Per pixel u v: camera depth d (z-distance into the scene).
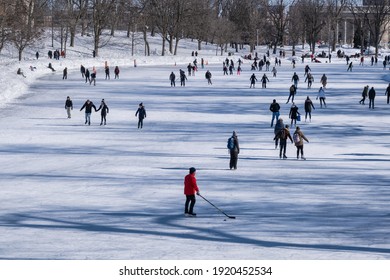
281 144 65.75
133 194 49.31
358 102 117.50
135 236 36.81
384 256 31.89
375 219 40.56
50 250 33.75
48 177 56.94
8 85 128.62
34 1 198.88
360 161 63.97
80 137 81.75
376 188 50.75
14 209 44.28
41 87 141.12
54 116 100.69
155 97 123.75
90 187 52.22
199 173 58.09
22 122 94.06
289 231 37.62
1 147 74.44
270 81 158.25
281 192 49.50
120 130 87.56
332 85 148.62
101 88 139.88
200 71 192.12
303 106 111.12
